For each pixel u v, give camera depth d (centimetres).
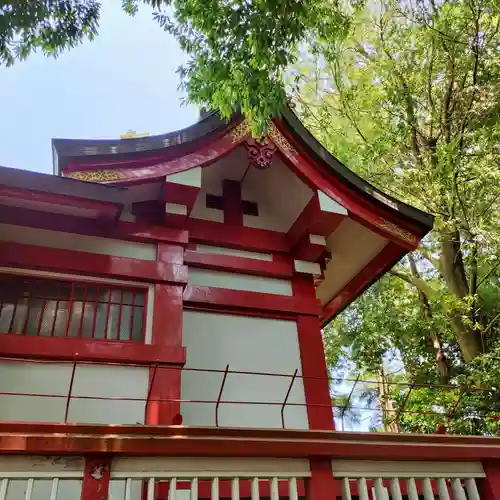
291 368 761
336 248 916
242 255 832
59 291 652
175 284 697
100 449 417
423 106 1545
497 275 1478
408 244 838
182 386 691
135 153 694
